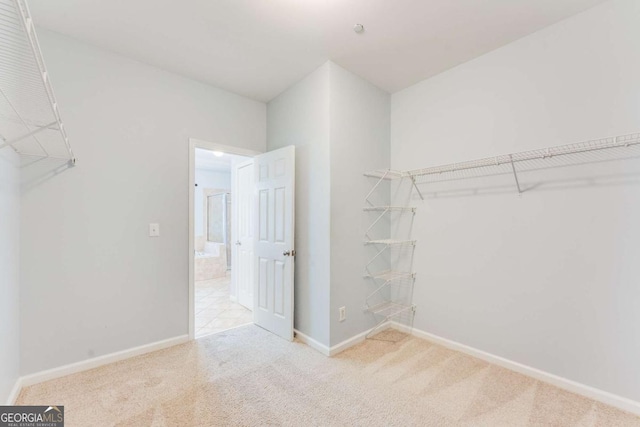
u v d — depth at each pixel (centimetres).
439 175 266
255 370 218
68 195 210
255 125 318
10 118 135
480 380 205
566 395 188
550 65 201
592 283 185
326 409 174
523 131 214
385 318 300
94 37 211
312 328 261
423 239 278
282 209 281
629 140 166
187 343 265
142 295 243
